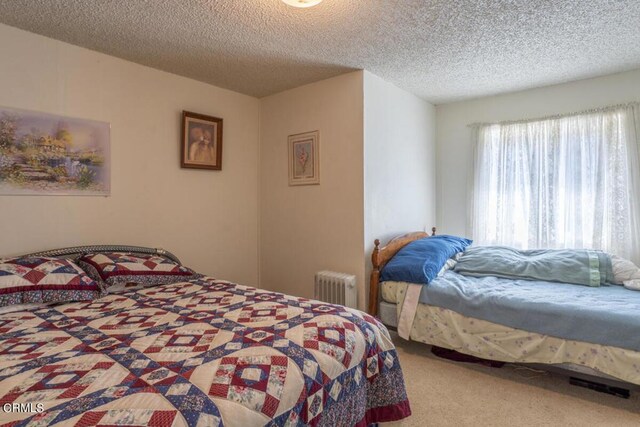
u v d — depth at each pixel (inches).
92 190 99.7
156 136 113.3
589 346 79.6
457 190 155.3
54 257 90.4
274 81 125.0
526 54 103.4
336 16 81.2
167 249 116.4
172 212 117.9
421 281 104.0
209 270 128.6
